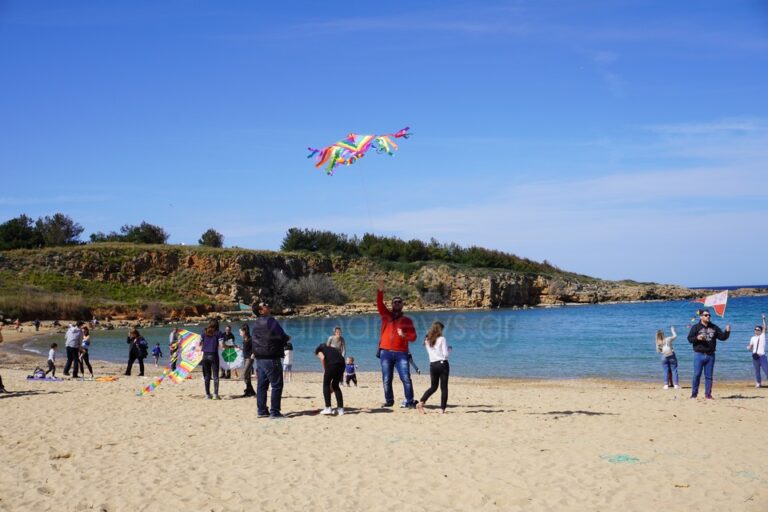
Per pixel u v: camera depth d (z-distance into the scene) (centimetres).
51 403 1380
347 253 10512
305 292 8731
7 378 1945
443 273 10006
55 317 5928
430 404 1391
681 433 987
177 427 1089
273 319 1187
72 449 925
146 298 7338
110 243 8831
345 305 8731
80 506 673
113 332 5228
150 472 794
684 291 12475
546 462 798
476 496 673
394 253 10831
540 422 1096
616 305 10606
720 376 2359
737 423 1088
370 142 1013
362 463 811
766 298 12531
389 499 673
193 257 8225
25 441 981
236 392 1650
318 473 771
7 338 4488
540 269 12088
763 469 757
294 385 1903
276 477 759
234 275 8206
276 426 1076
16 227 8444
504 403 1435
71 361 2058
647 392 1770
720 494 667
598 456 827
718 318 6450
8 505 679
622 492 677
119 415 1221
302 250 10250
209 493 705
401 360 1288
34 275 7069
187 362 1497
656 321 6347
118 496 702
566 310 9106
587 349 3656
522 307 9869
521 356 3344
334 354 1186
